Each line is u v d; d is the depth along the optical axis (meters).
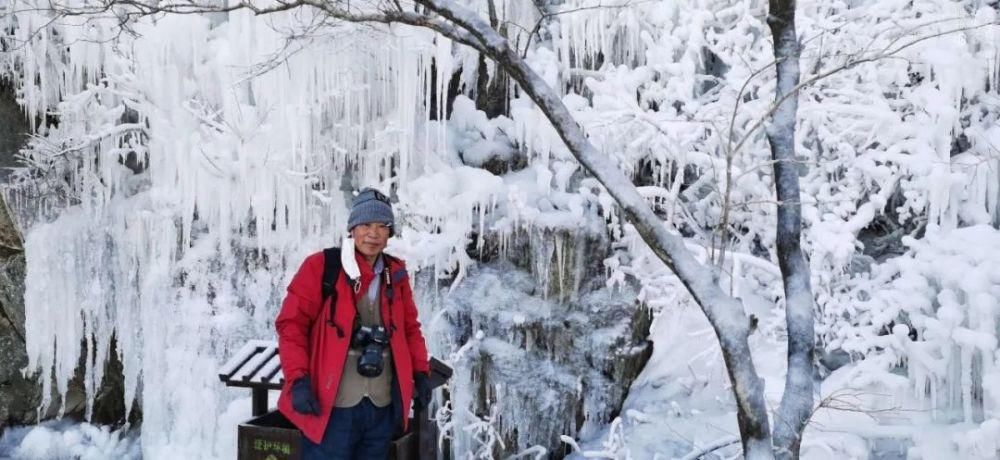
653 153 7.14
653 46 7.27
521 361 6.82
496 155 7.40
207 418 7.00
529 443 6.79
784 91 3.94
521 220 6.98
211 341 7.04
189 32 6.98
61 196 7.56
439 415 6.53
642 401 6.68
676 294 6.64
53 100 7.64
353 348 3.55
